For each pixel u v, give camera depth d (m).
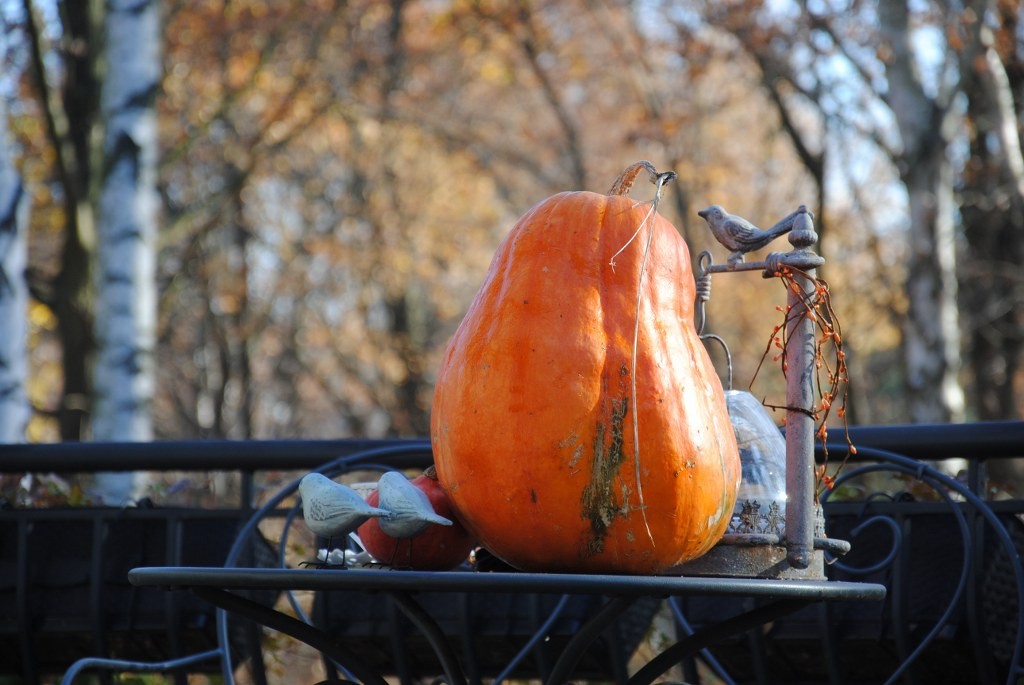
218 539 2.80
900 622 2.23
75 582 2.82
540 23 18.22
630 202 1.64
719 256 13.27
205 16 15.59
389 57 17.80
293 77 15.49
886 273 15.12
